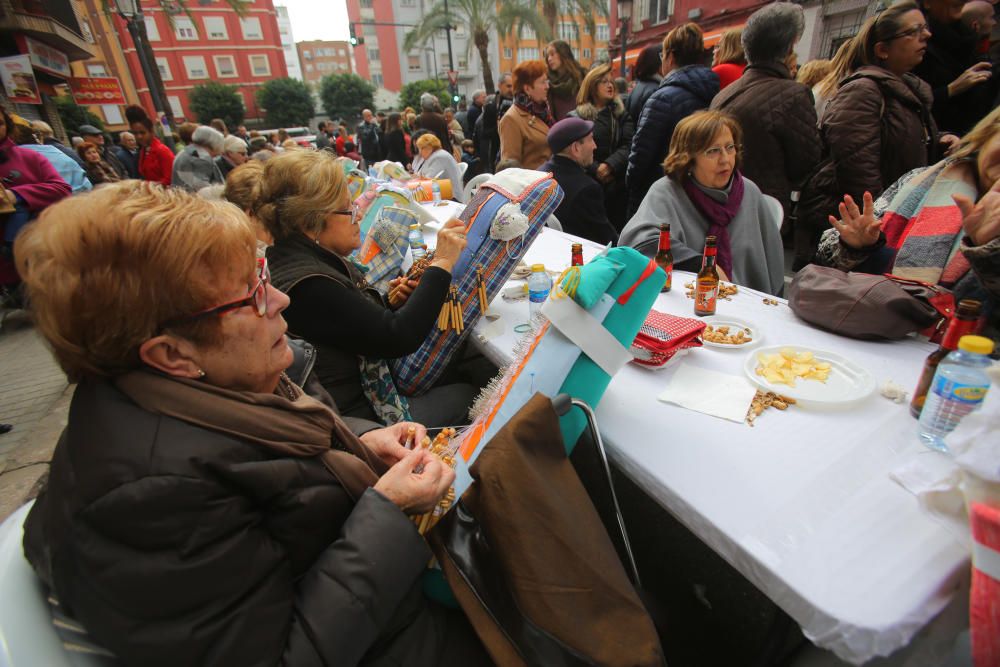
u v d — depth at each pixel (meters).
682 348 1.33
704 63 3.15
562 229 2.90
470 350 2.61
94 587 0.55
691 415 1.09
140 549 0.56
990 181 1.37
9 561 0.67
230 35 35.66
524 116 3.91
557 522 0.76
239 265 0.68
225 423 0.66
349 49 65.12
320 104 44.28
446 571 0.83
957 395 0.85
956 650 0.86
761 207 2.16
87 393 0.64
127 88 28.33
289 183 1.36
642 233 2.03
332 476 0.79
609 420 1.10
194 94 32.91
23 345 3.55
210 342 0.68
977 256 1.11
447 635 0.87
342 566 0.70
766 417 1.06
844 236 1.59
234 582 0.62
